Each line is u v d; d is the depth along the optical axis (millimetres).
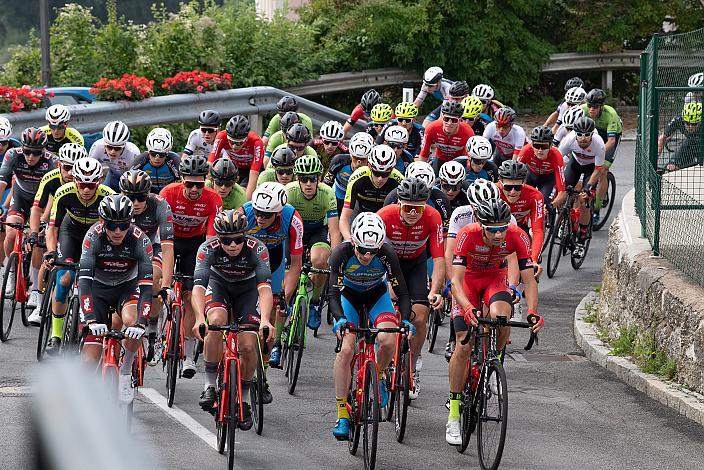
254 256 19578
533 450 19109
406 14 71812
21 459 3420
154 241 24328
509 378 25359
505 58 75125
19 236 28922
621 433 20344
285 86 67062
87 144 49656
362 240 18453
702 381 22016
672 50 33312
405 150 38781
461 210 22141
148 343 24125
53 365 3504
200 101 54719
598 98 43125
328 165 39938
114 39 60094
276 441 19844
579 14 78875
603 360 26516
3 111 45625
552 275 38562
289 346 24703
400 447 19641
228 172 25641
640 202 30859
